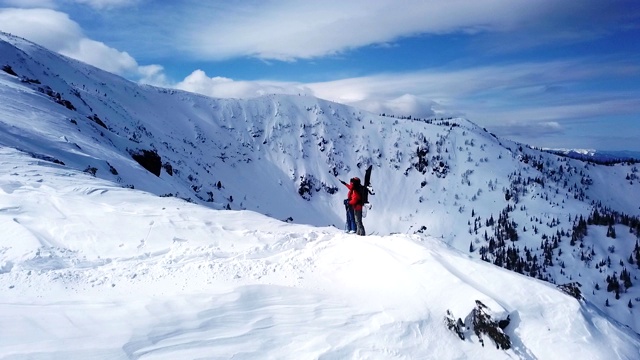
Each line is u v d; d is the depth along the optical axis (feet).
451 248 27.94
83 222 32.86
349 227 37.78
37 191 40.22
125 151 133.90
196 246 29.68
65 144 82.17
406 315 20.66
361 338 19.22
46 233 31.22
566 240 641.81
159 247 29.66
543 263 588.50
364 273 24.93
